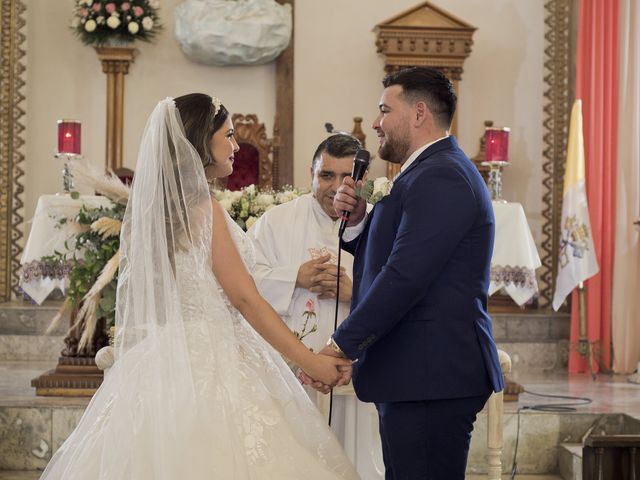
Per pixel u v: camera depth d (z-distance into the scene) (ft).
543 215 27.99
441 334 8.64
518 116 28.32
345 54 28.32
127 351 8.37
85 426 8.39
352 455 12.10
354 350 8.53
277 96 27.71
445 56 27.40
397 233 8.70
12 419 16.81
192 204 8.48
